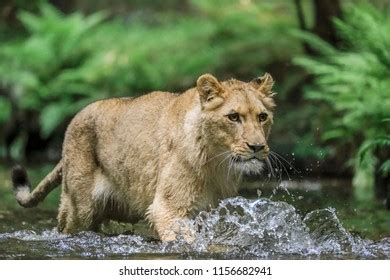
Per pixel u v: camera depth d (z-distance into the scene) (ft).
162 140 30.45
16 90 73.26
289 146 57.93
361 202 43.57
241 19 73.56
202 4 79.30
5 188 50.88
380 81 49.21
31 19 79.87
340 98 51.34
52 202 44.86
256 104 28.66
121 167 31.89
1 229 35.76
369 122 48.88
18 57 76.69
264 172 53.67
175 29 81.82
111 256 28.58
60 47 77.41
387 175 42.96
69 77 72.79
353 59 50.88
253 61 67.21
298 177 55.11
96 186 32.86
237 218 30.22
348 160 53.67
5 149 73.15
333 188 49.80
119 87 72.33
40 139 73.26
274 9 74.59
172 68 71.61
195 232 29.60
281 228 31.01
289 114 60.44
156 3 94.32
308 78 62.85
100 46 79.46
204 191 29.53
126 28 86.58
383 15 58.75
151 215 30.19
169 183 29.68
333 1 60.64
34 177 57.36
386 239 32.17
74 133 33.58
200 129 28.94
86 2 94.89
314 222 33.99
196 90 30.25
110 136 32.42
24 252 29.43
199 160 29.04
